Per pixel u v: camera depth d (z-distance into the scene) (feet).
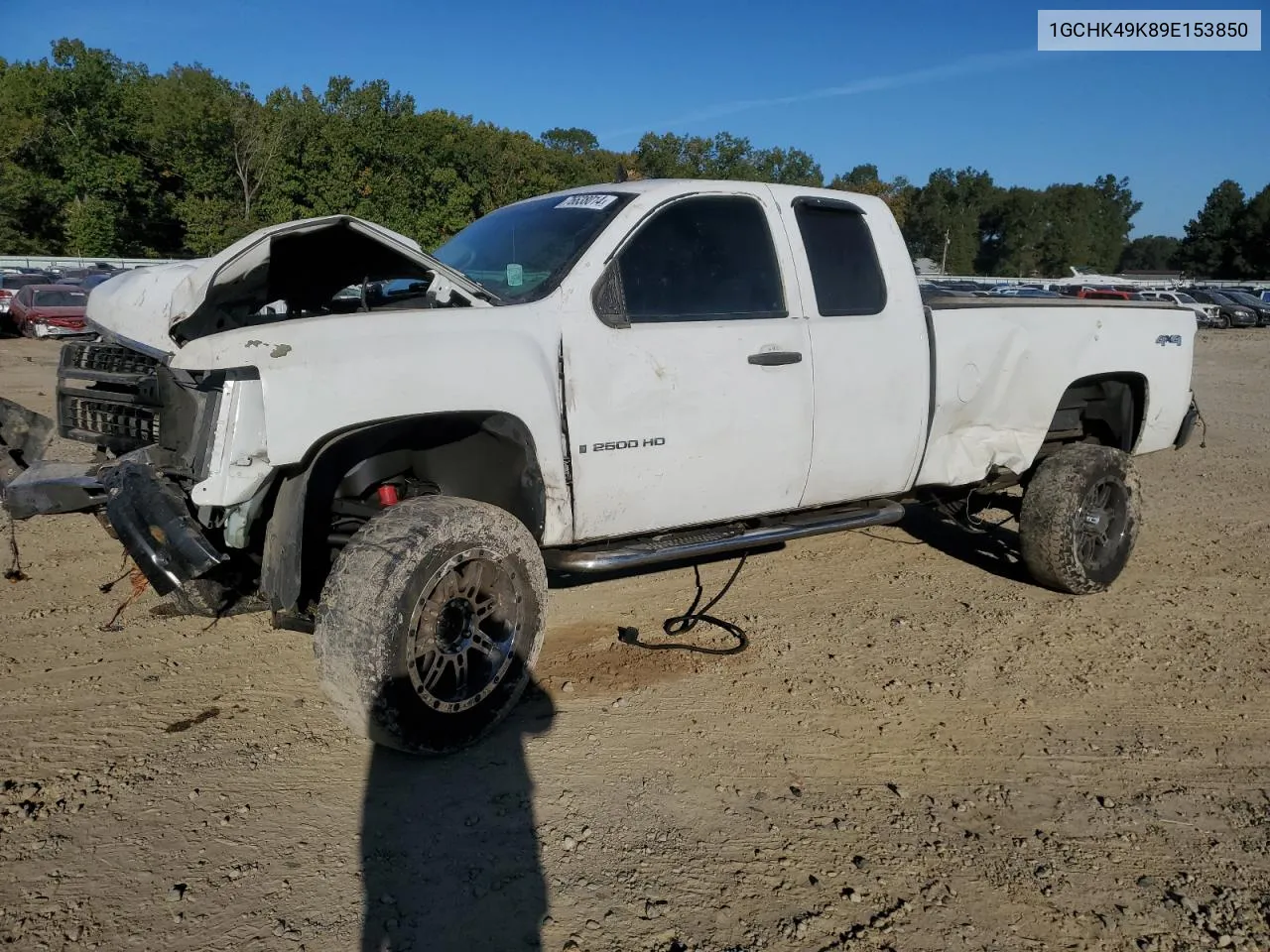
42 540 20.70
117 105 168.66
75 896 9.45
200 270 11.78
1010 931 9.32
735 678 14.84
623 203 13.82
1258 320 133.28
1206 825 11.23
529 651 12.50
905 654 15.96
